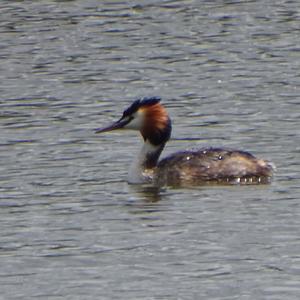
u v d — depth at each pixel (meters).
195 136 22.19
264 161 19.52
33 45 29.77
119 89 25.80
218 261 15.54
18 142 21.88
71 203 18.20
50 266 15.48
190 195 18.59
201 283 14.80
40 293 14.57
